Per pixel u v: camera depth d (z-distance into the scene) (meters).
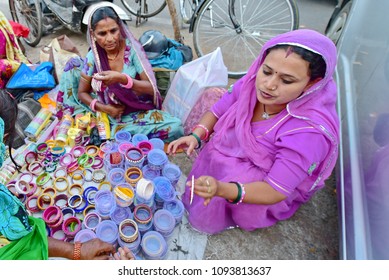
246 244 1.81
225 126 1.69
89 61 2.10
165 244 1.61
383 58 1.76
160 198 1.76
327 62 1.23
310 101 1.39
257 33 3.21
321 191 2.14
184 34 3.67
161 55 2.52
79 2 3.01
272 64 1.25
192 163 2.24
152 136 2.26
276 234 1.87
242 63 3.23
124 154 1.89
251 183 1.45
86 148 2.16
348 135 1.96
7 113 1.12
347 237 1.60
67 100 2.27
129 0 4.22
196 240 1.79
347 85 2.24
